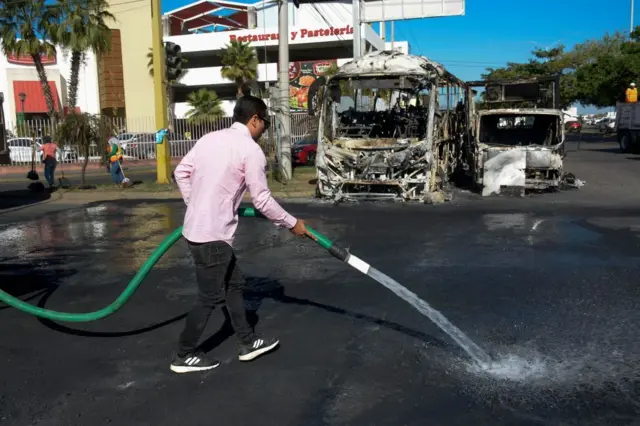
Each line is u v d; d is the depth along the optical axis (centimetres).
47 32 3306
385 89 1293
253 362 414
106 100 4950
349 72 1265
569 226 941
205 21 5516
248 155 370
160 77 1606
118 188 1590
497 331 466
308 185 1546
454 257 730
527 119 1483
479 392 363
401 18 2156
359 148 1272
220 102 4694
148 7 5106
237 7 5119
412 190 1268
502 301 544
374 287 596
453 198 1334
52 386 381
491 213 1100
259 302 553
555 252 750
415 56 1284
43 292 604
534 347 433
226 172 369
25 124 2731
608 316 497
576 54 5316
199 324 387
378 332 468
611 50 5200
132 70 5075
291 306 539
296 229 389
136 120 3400
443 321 412
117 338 468
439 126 1351
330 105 1321
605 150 2977
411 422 329
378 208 1191
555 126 1436
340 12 4872
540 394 360
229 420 334
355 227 966
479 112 1438
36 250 816
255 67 4794
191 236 373
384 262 708
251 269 680
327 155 1301
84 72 4856
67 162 2656
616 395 357
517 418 331
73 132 1602
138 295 585
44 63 4628
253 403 354
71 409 349
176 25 5475
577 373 388
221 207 372
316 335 464
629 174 1758
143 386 379
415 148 1242
